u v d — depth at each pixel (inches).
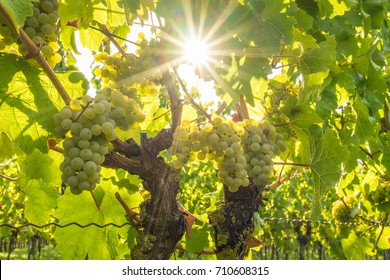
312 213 117.0
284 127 121.0
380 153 170.7
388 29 167.2
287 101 118.3
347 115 164.1
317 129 117.1
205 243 136.2
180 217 102.0
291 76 151.3
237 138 99.8
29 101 91.7
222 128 98.3
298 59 118.5
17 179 115.4
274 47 98.0
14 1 74.4
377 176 188.7
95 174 83.9
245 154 106.3
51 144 99.2
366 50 152.2
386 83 163.3
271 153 106.9
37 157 110.9
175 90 105.1
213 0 95.7
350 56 153.2
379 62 156.7
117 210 125.3
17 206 377.7
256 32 97.3
